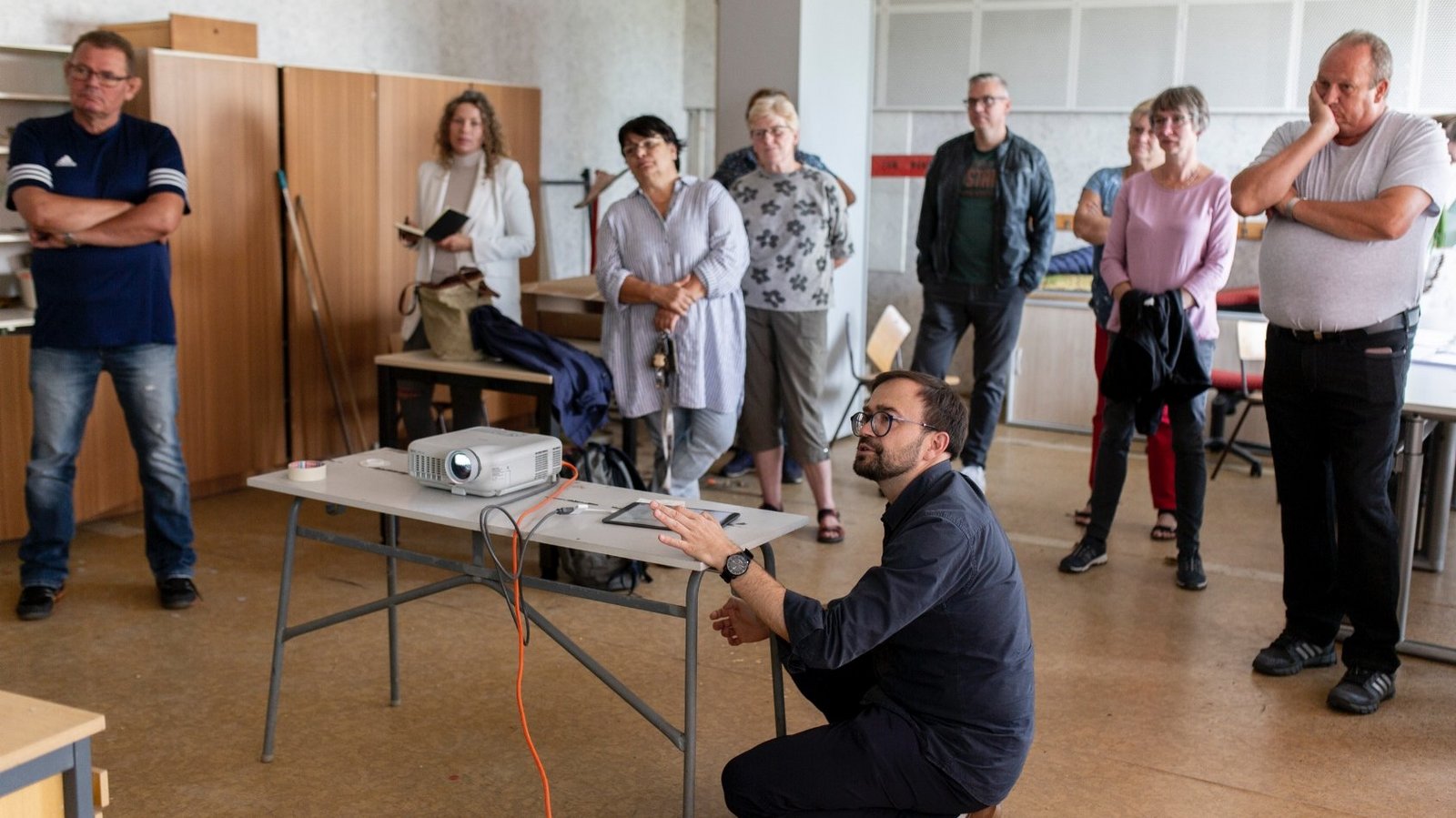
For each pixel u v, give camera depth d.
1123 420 4.65
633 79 8.59
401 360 4.79
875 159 8.27
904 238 8.29
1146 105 4.96
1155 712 3.54
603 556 4.37
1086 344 7.18
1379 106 3.40
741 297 4.64
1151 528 5.36
